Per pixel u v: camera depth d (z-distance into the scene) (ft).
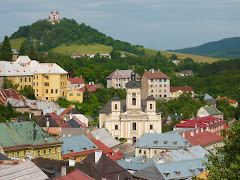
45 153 529.45
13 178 327.26
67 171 412.57
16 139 513.45
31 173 340.39
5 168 334.85
